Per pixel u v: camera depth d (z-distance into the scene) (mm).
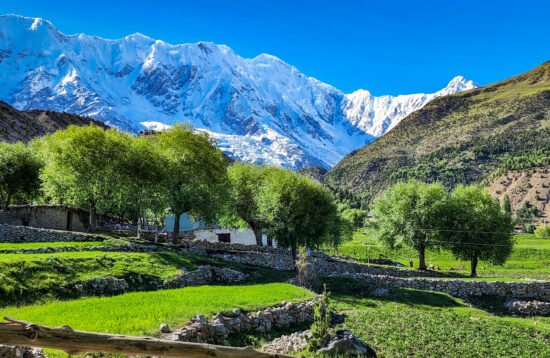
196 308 31141
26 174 88250
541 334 42562
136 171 73312
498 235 89500
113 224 97750
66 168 70750
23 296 34000
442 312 51312
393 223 95625
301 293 43188
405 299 56500
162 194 75062
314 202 83188
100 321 25344
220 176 83250
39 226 77062
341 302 50844
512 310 60469
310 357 26047
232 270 58219
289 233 80000
